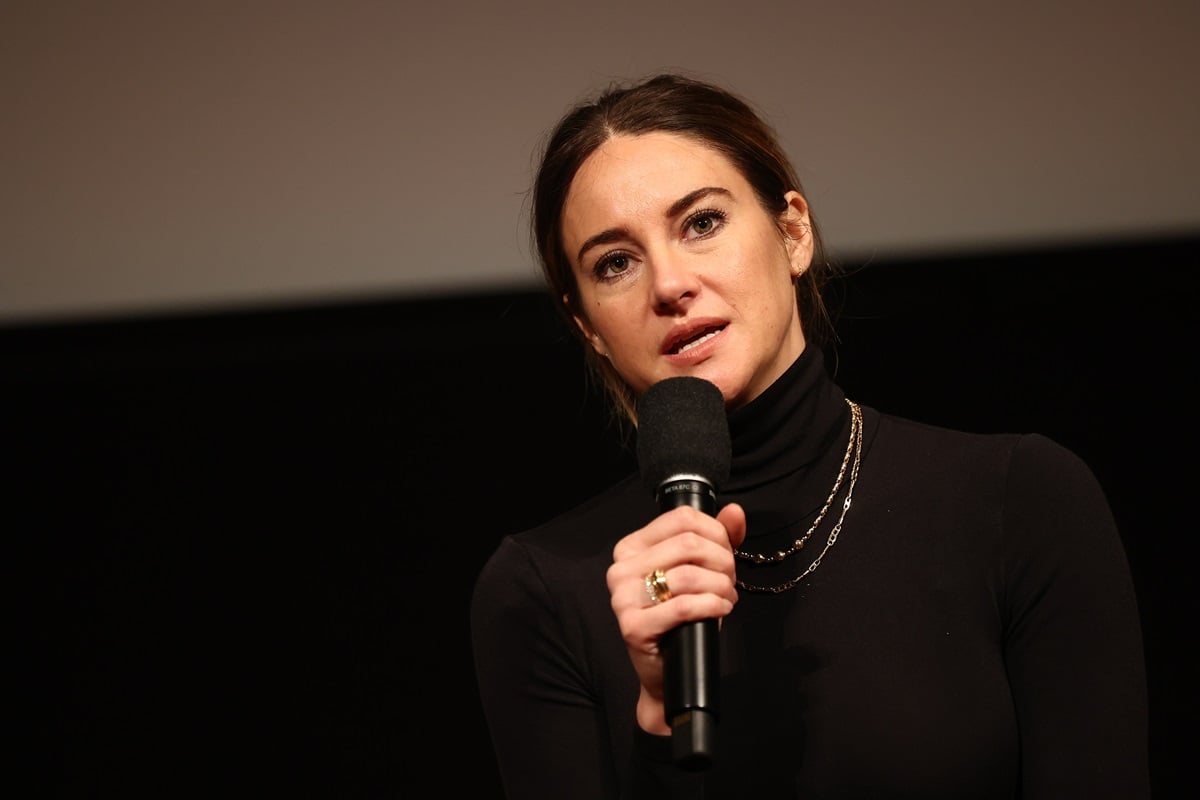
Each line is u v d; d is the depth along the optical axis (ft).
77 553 37.91
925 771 14.29
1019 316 34.55
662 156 15.85
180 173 34.12
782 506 16.24
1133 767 13.98
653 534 12.82
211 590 37.50
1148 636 34.19
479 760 36.63
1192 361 34.24
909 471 16.22
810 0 32.17
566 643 16.75
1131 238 31.94
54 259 34.37
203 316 34.63
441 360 36.96
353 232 33.76
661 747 13.96
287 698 37.19
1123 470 34.37
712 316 15.44
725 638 15.80
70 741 37.40
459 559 36.96
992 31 32.09
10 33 34.14
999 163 32.14
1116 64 31.86
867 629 15.19
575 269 16.35
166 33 33.99
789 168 17.07
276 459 37.63
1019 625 14.98
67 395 37.65
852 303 34.42
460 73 33.12
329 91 33.71
